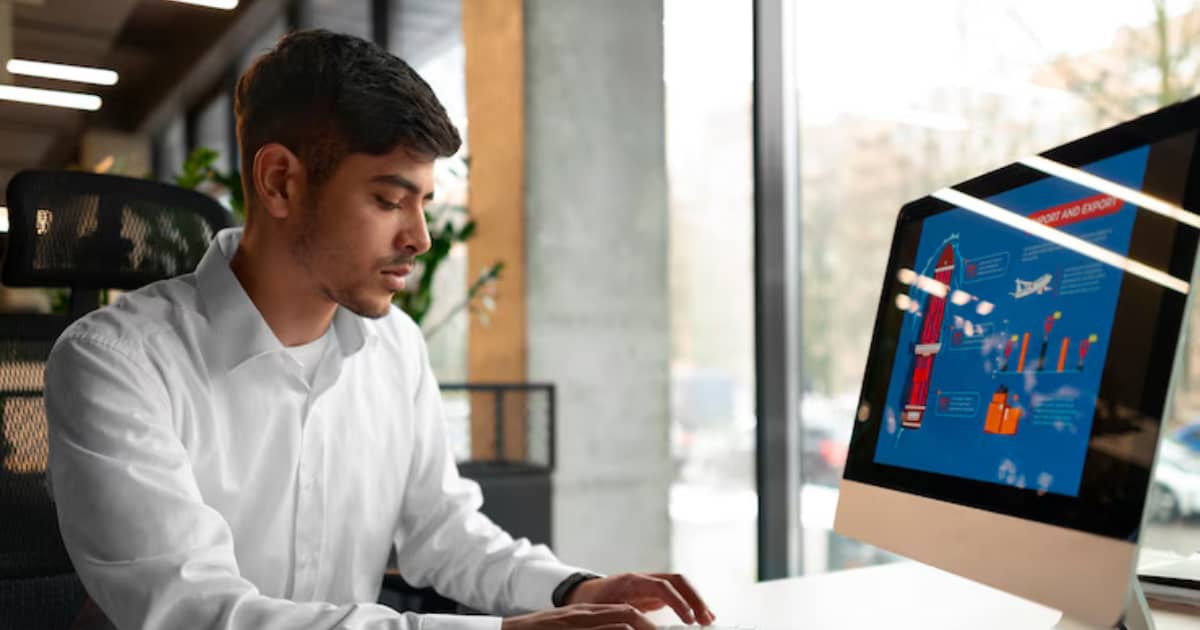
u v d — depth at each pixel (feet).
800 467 10.43
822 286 10.21
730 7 10.86
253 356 3.37
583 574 3.41
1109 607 2.31
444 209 12.21
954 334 3.14
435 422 4.13
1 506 3.98
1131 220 2.51
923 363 3.27
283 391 3.49
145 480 2.89
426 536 3.96
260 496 3.46
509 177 11.87
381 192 3.10
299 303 3.43
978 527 2.80
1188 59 7.09
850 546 9.82
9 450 4.05
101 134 26.43
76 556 2.90
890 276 3.62
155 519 2.83
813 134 10.33
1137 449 2.32
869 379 3.59
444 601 3.81
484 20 12.32
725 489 11.23
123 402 3.01
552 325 11.73
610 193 12.10
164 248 4.47
